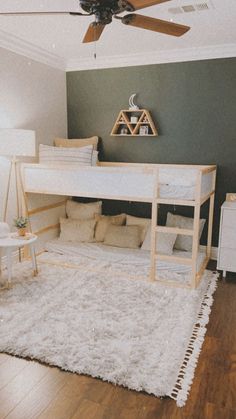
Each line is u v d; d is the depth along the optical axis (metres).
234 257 3.47
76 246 4.08
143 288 3.17
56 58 4.20
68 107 4.66
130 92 4.25
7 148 3.31
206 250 4.14
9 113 3.62
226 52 3.70
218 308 2.90
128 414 1.72
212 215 3.97
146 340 2.32
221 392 1.88
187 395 1.85
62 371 2.03
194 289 3.17
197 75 3.89
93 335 2.36
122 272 3.55
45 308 2.72
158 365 2.06
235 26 3.08
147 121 4.08
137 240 4.00
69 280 3.32
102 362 2.07
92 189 3.45
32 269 3.61
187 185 3.11
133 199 3.30
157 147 4.23
